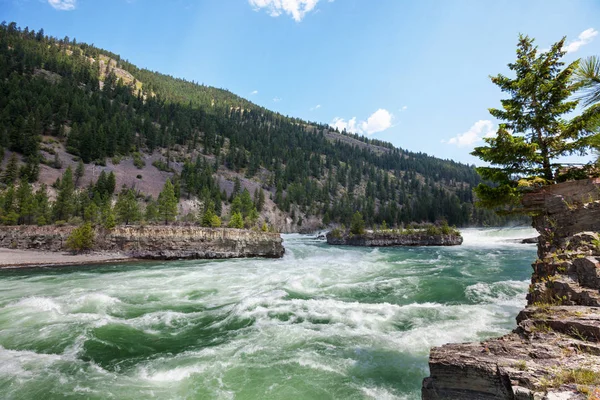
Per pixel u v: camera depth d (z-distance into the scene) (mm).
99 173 100562
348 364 8414
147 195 97625
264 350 9570
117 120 133625
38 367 8688
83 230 37156
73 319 12930
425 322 11578
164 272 26656
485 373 3980
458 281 19656
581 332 4492
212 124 180500
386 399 6715
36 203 54625
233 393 7168
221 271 26922
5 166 82500
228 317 13312
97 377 8086
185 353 9578
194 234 40094
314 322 12180
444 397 4332
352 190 173250
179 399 6973
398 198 168250
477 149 10461
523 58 10250
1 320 12789
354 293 17766
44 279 23359
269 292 17297
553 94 9484
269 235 44781
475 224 125375
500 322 11172
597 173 8641
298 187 141875
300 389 7250
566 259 6863
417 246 64312
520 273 22953
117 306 15273
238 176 143000
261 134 199125
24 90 119375
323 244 74625
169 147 141625
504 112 10461
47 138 107875
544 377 3467
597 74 4984
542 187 9016
